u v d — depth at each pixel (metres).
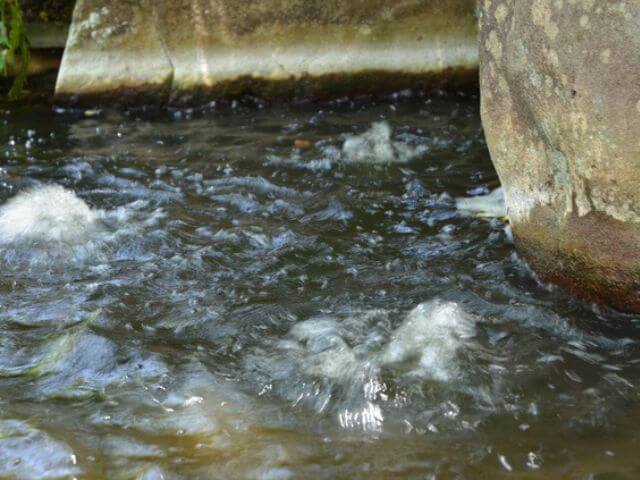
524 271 4.88
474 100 8.79
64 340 4.24
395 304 4.56
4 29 8.44
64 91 8.52
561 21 4.00
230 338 4.27
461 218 5.72
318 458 3.33
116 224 5.71
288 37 8.75
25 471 3.29
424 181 6.43
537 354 4.05
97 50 8.52
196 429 3.53
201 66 8.66
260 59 8.75
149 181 6.53
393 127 7.82
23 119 8.23
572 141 4.11
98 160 7.02
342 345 4.14
